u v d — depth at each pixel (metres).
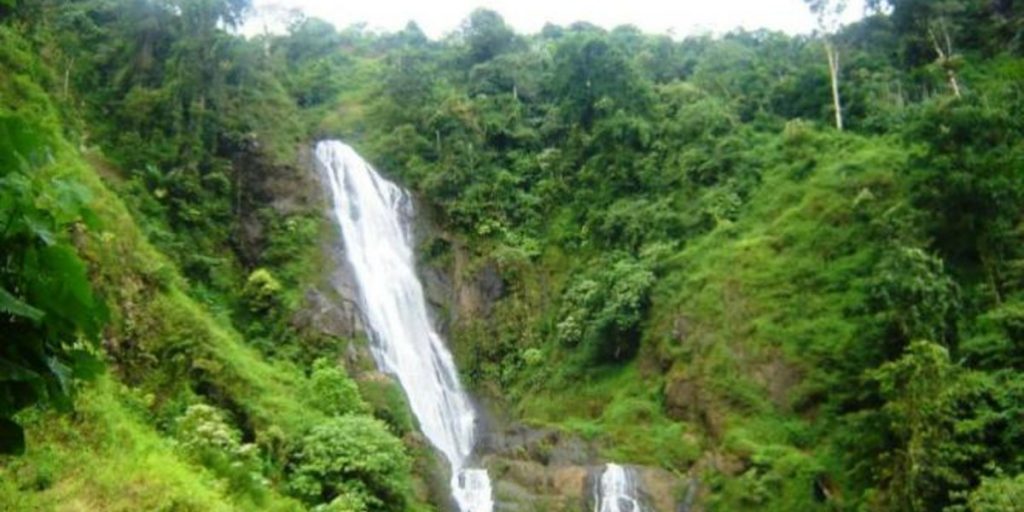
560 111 36.25
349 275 28.31
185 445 14.06
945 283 21.41
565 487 22.34
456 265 31.84
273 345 23.78
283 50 42.25
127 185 24.28
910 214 23.80
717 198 29.62
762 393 23.47
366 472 17.31
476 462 24.61
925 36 38.03
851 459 20.69
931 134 24.25
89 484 10.85
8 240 2.65
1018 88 30.33
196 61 28.80
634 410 24.98
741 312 25.31
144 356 16.83
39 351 2.70
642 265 28.55
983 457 16.23
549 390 27.95
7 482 10.11
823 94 34.66
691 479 22.45
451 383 29.11
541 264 31.91
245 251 27.53
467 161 33.94
